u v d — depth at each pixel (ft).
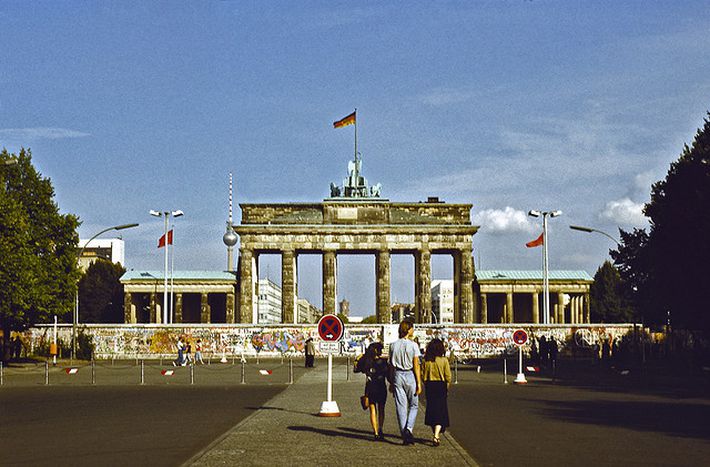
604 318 639.35
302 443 84.74
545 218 357.00
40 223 303.27
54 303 298.35
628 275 355.56
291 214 492.13
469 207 494.59
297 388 174.60
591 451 81.66
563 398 151.23
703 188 262.26
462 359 345.10
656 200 303.48
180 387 184.34
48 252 302.25
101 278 622.13
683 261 264.93
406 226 488.85
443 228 489.26
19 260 253.24
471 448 83.76
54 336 301.63
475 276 543.39
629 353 344.90
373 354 90.68
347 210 493.77
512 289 535.19
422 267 489.67
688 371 253.44
